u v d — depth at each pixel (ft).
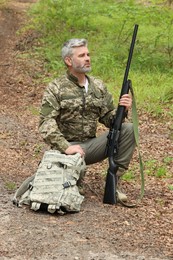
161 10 58.90
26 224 18.95
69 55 20.81
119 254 17.20
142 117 36.32
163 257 17.20
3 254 16.88
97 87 21.43
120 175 21.84
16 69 51.75
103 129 34.17
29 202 20.26
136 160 28.09
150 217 20.31
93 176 25.14
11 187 22.63
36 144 31.24
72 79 21.04
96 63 48.19
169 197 22.68
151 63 47.29
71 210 19.90
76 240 17.97
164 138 32.50
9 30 69.72
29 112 39.60
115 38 56.34
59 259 16.67
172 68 46.80
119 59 49.65
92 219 19.67
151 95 39.99
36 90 45.62
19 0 90.17
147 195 22.82
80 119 21.36
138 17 56.95
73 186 19.98
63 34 60.80
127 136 21.45
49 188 19.75
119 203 21.38
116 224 19.43
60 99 20.95
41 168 20.10
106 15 65.46
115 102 38.50
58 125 21.50
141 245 17.93
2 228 18.61
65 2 64.90
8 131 33.91
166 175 25.89
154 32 55.26
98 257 16.93
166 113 36.76
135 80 43.14
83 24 62.90
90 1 69.36
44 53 56.70
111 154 21.34
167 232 19.07
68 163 19.98
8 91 45.34
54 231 18.52
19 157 28.53
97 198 21.88
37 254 16.96
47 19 65.87
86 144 21.72
